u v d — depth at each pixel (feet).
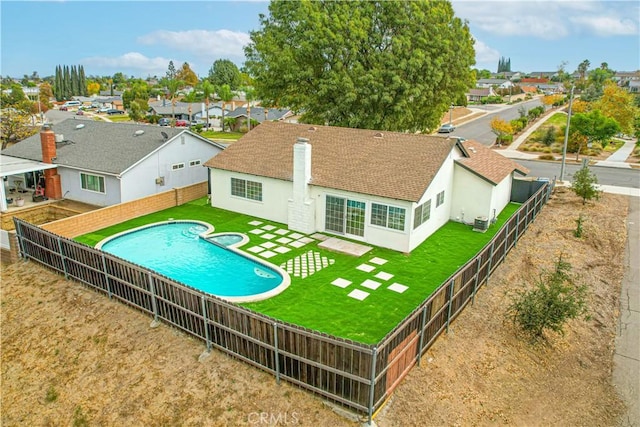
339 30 117.29
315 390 36.04
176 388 39.06
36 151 101.14
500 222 82.94
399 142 79.15
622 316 54.54
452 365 41.27
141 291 48.08
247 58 140.67
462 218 81.71
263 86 134.72
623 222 85.81
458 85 132.26
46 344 48.11
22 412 41.52
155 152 93.04
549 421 37.65
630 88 429.38
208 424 35.42
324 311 49.34
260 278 59.36
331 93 122.62
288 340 36.09
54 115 314.35
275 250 67.87
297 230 76.54
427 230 73.10
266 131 94.17
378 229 68.95
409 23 117.19
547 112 290.97
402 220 66.39
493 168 84.58
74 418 39.37
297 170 73.92
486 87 476.13
